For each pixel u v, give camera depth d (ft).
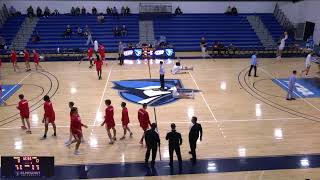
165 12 95.09
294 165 33.24
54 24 89.97
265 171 32.22
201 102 49.88
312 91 55.11
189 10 96.43
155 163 33.58
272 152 35.65
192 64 73.00
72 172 32.01
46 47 83.87
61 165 33.22
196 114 45.44
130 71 67.05
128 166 33.04
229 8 95.61
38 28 88.79
